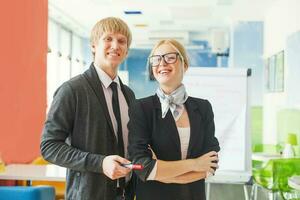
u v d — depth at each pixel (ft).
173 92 5.61
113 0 23.03
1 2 11.94
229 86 11.50
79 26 30.37
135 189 6.04
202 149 5.72
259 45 25.30
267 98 23.58
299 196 12.52
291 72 17.70
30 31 14.55
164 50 5.66
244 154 11.16
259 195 18.08
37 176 9.98
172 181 5.33
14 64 12.97
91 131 5.93
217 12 25.82
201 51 39.96
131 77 43.93
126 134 6.53
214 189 19.20
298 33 16.58
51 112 5.92
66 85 6.02
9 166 11.80
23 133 13.85
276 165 12.82
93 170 5.51
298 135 16.26
